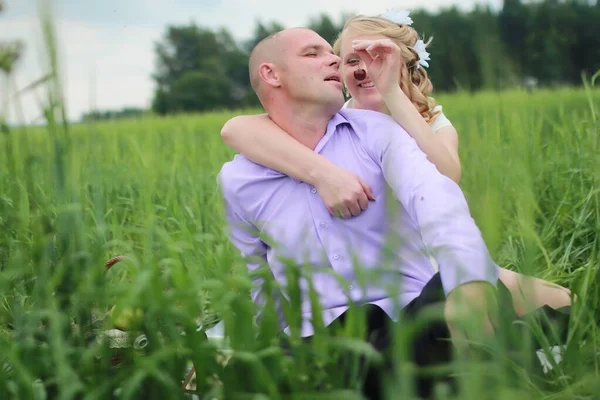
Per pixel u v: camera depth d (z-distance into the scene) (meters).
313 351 1.70
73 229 1.87
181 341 1.75
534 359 1.92
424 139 2.80
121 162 5.95
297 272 1.80
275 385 1.68
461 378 1.57
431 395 1.92
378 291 2.36
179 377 1.77
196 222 4.05
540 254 3.19
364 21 3.41
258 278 2.49
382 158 2.56
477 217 1.43
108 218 3.86
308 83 2.62
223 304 1.73
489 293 1.85
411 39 3.41
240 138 2.71
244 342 1.73
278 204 2.62
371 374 2.04
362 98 3.39
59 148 1.85
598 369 1.94
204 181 5.23
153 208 4.06
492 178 1.46
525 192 1.62
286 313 1.79
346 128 2.71
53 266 1.86
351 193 2.47
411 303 2.29
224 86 46.88
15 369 1.74
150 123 12.45
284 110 2.72
